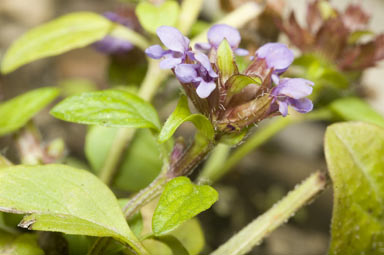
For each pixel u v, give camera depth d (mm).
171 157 309
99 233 294
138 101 314
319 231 587
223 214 570
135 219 320
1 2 797
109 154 381
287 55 297
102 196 301
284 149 697
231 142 303
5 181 295
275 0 409
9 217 325
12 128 349
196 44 303
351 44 397
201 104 298
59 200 298
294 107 293
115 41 416
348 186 317
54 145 360
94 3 863
